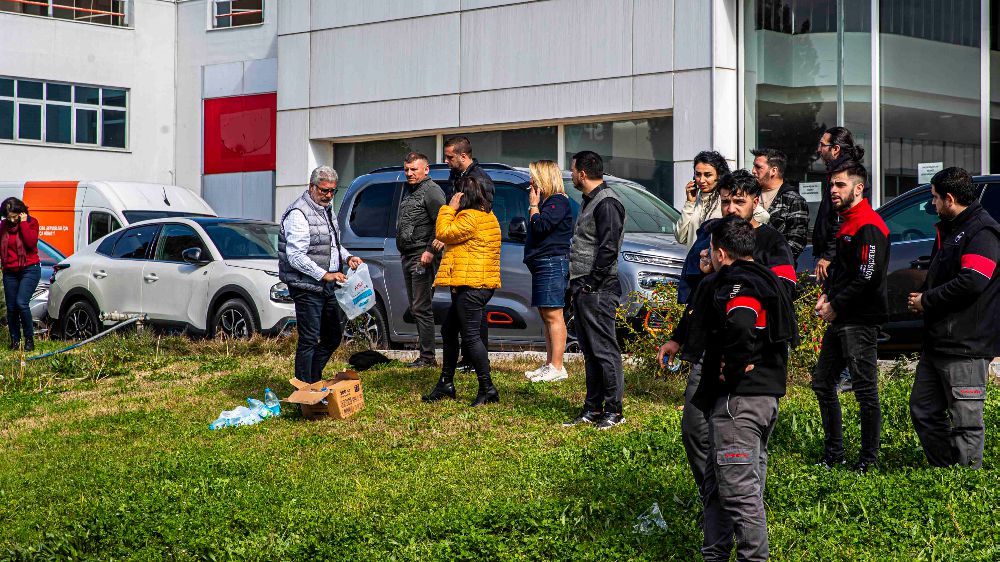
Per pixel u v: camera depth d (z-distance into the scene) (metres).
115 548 5.81
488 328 11.58
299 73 22.05
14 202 13.61
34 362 12.04
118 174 27.61
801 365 9.52
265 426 8.84
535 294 9.81
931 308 6.58
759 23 17.00
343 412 8.92
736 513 4.89
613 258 8.08
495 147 20.00
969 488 6.16
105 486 7.14
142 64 27.56
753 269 4.89
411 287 10.86
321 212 9.12
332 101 21.62
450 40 20.09
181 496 6.66
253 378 10.67
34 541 5.94
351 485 6.99
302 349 9.09
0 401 10.56
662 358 5.16
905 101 15.84
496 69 19.56
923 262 10.08
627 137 18.39
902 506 5.81
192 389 10.45
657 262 10.84
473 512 5.93
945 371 6.60
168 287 13.62
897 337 10.29
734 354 4.82
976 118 15.27
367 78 21.16
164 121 27.61
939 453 6.79
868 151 16.19
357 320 12.66
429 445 7.97
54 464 7.94
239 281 12.88
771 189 8.46
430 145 20.89
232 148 25.88
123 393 10.56
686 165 17.38
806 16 16.59
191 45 26.58
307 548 5.55
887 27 15.96
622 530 5.70
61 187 18.45
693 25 17.27
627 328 10.32
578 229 8.22
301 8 21.97
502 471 7.16
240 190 25.78
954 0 15.38
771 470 6.69
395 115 20.81
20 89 26.91
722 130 17.06
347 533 5.79
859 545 5.36
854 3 16.22
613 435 7.87
